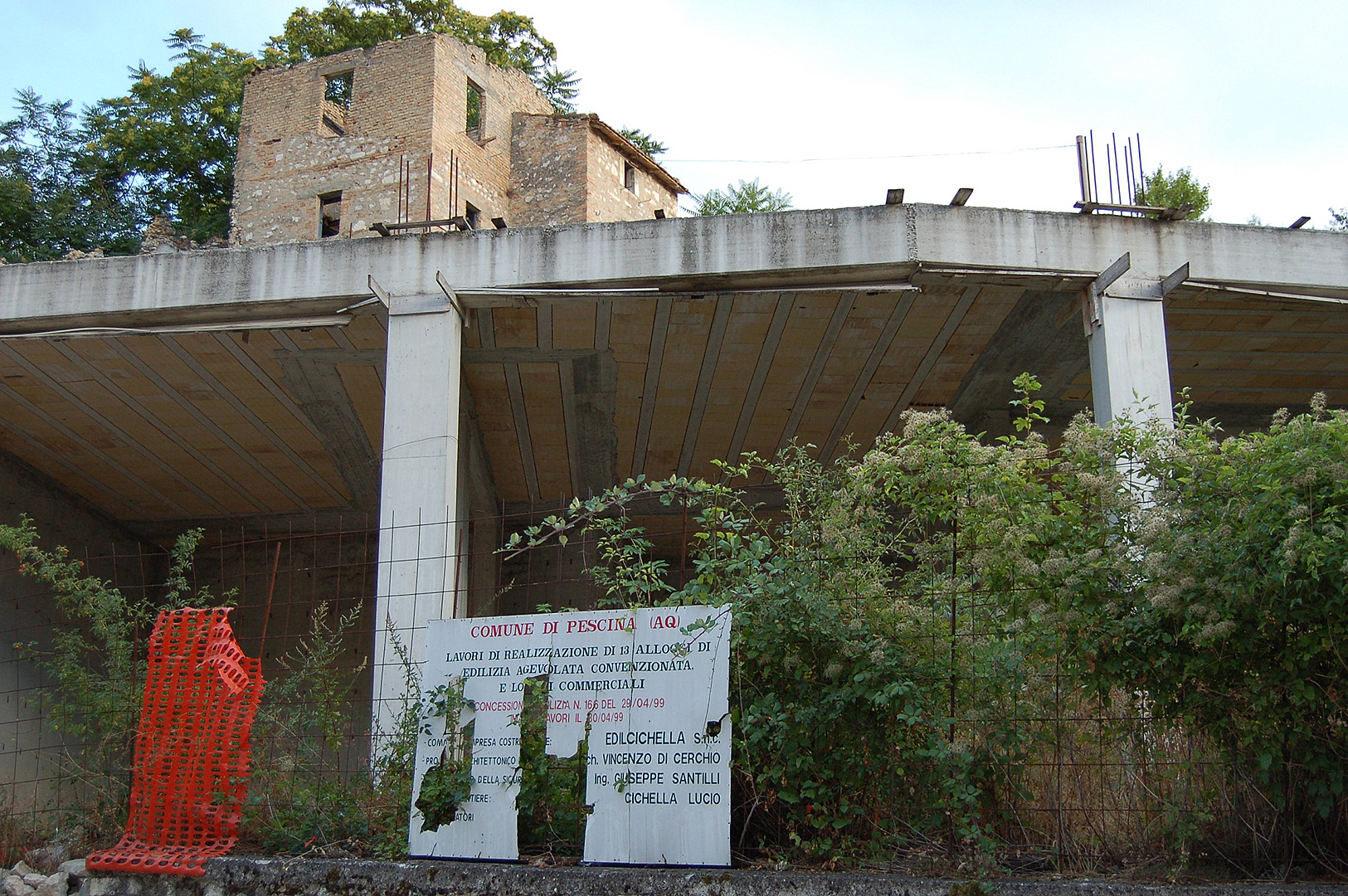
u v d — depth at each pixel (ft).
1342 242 42.06
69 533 65.36
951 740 19.02
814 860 19.44
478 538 64.75
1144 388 39.86
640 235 41.86
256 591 72.74
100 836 24.07
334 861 20.53
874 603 20.03
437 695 21.04
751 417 55.98
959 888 17.29
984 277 41.14
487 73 90.12
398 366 41.45
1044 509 19.84
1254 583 17.49
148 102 110.11
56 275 44.75
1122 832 19.11
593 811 19.58
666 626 20.17
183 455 61.05
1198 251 41.45
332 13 112.57
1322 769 18.06
